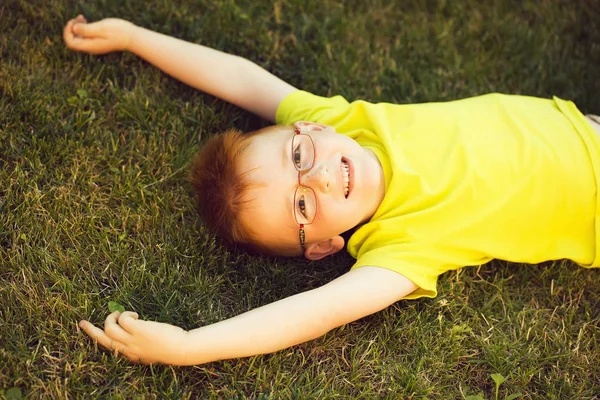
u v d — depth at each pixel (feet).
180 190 8.91
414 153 8.55
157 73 9.79
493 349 8.01
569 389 7.75
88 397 7.03
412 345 8.05
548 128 8.73
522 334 8.22
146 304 7.88
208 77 9.46
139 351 7.14
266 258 8.72
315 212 8.02
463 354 8.01
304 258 8.88
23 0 9.82
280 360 7.68
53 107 9.12
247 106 9.53
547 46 10.89
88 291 7.88
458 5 11.15
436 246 8.21
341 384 7.63
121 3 10.26
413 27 10.96
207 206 8.29
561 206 8.52
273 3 10.75
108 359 7.29
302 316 7.39
